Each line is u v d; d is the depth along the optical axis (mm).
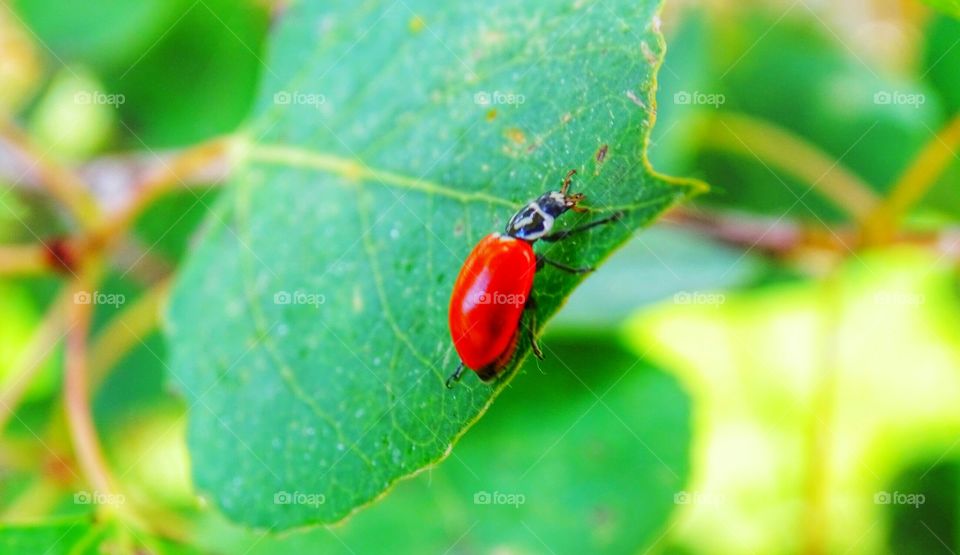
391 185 68
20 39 98
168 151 93
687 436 82
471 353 63
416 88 68
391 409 65
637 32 62
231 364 70
